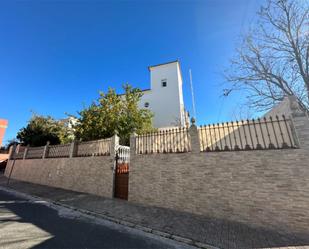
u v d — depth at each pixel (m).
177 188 6.98
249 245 4.25
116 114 14.05
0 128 30.28
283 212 5.07
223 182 6.09
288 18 8.81
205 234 4.87
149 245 4.39
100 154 10.30
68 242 4.36
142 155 8.29
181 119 19.59
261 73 9.41
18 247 4.01
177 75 21.12
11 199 9.35
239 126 6.27
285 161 5.31
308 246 4.12
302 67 8.57
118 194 8.92
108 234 5.01
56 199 9.16
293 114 5.48
